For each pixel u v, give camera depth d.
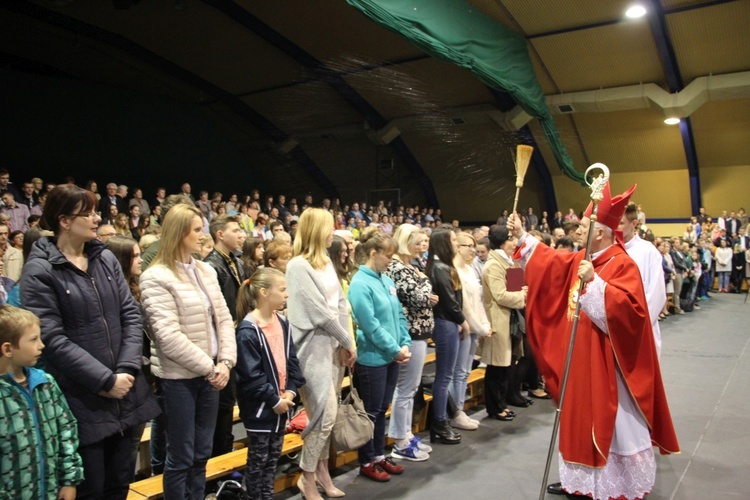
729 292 15.48
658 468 3.84
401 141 13.12
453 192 14.82
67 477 2.13
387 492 3.38
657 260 3.64
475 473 3.66
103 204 8.98
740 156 16.44
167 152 13.48
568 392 3.25
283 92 11.67
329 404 3.12
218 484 3.25
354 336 3.93
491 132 13.40
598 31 12.58
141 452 3.66
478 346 4.75
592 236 3.11
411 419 3.93
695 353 7.50
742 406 5.23
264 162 12.95
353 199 13.55
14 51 11.43
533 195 18.47
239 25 10.60
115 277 2.50
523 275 4.55
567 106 14.80
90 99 12.72
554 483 3.47
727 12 11.90
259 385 2.80
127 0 9.49
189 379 2.59
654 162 17.12
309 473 3.12
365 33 10.50
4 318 2.01
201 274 2.77
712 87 13.59
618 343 3.11
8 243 5.67
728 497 3.42
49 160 12.16
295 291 3.12
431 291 3.87
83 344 2.32
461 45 9.13
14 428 1.99
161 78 12.67
